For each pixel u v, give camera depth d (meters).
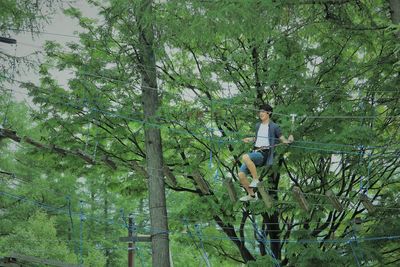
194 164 19.09
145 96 19.16
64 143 19.98
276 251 21.03
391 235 18.16
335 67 18.50
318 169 19.92
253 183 12.79
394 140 18.91
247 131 18.89
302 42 18.47
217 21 13.72
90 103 19.20
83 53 19.62
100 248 38.44
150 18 15.04
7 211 35.41
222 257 22.83
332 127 17.69
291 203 18.30
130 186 21.39
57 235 38.22
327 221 20.36
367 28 15.89
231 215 20.03
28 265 17.27
